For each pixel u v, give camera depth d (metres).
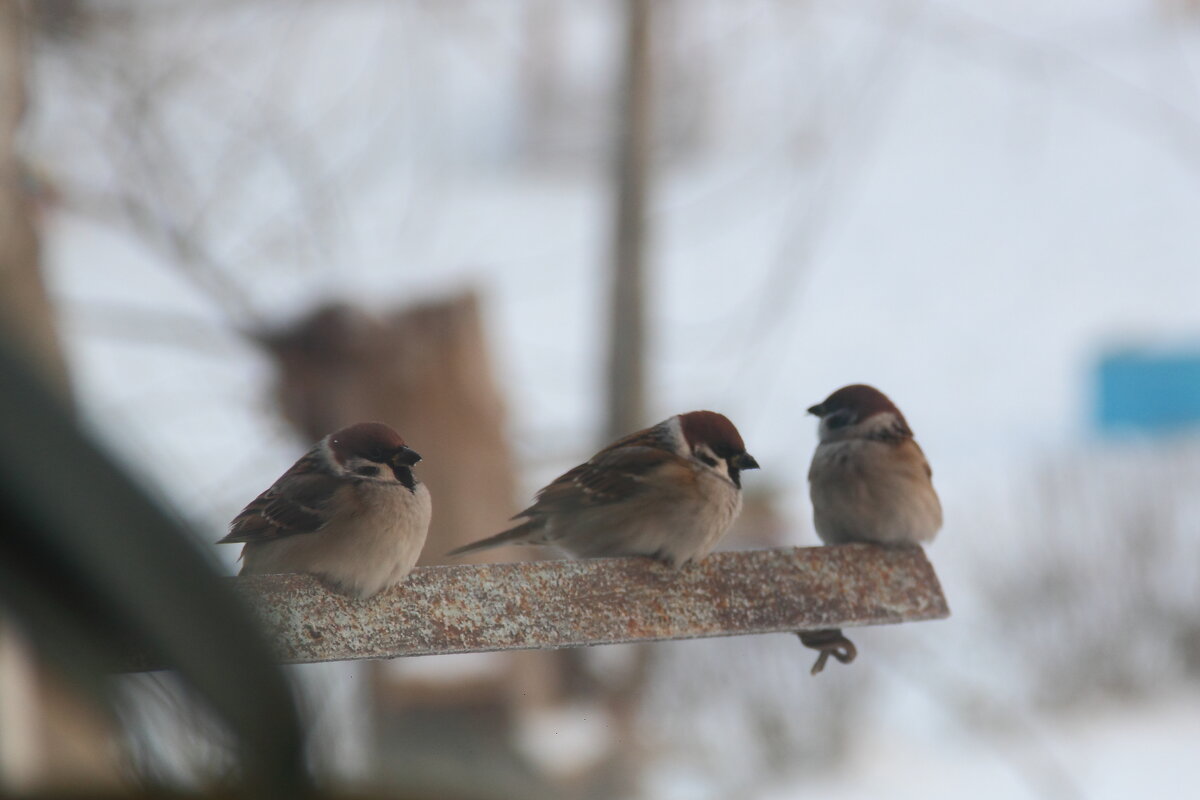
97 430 1.17
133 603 1.12
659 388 14.13
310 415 10.72
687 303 25.42
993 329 26.61
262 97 12.67
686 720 11.61
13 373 1.13
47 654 1.14
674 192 27.44
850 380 23.98
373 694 9.64
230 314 11.41
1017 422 22.14
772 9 15.40
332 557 3.29
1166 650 13.24
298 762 1.18
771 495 13.04
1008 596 13.70
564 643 3.42
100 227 12.55
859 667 12.06
